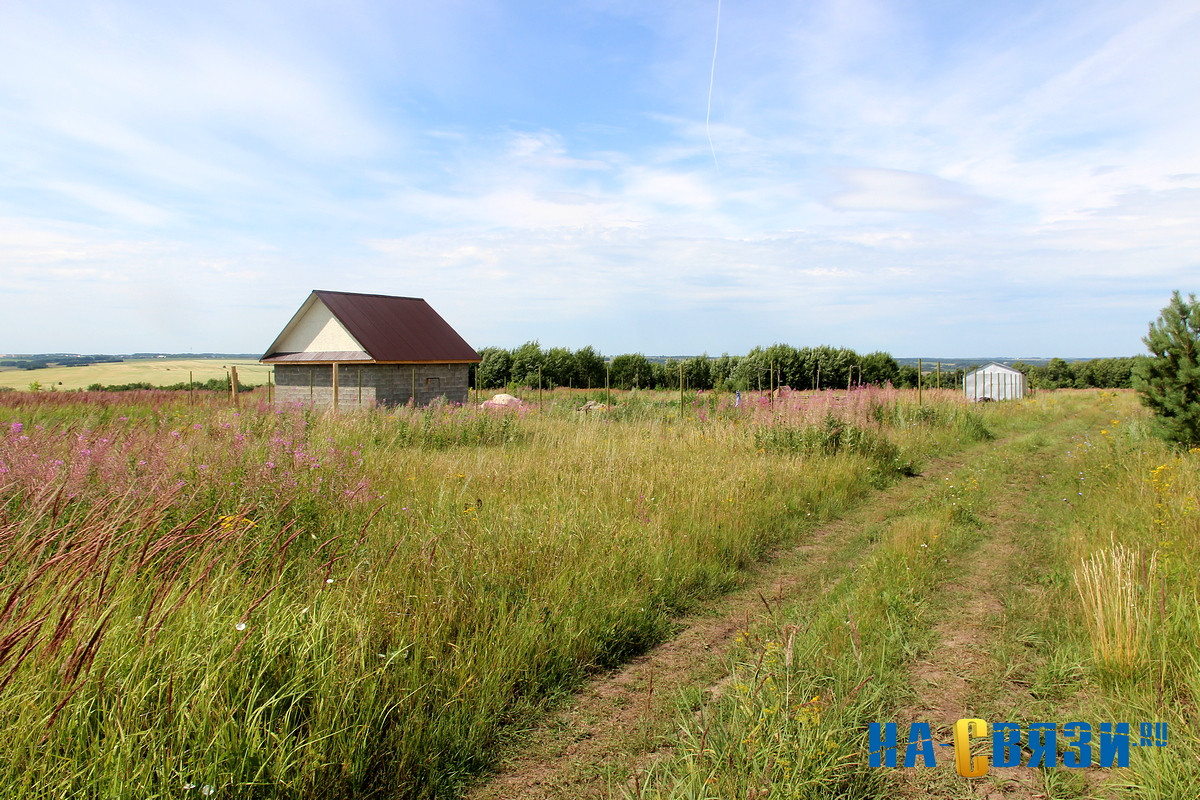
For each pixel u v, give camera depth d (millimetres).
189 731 2793
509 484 8188
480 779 3203
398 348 23250
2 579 3459
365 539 5324
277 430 9914
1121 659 3826
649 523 6789
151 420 10406
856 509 9148
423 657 3865
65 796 2404
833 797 2889
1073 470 11250
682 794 2826
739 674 4086
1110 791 2969
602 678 4262
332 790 2902
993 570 6281
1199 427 11938
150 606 3338
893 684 3939
